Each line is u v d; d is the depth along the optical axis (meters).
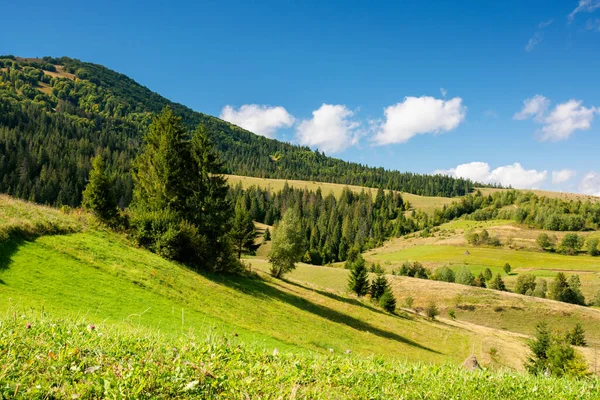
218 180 41.94
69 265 21.84
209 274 36.38
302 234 57.62
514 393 6.04
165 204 37.59
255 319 27.64
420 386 5.43
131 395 3.34
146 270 27.23
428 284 91.75
